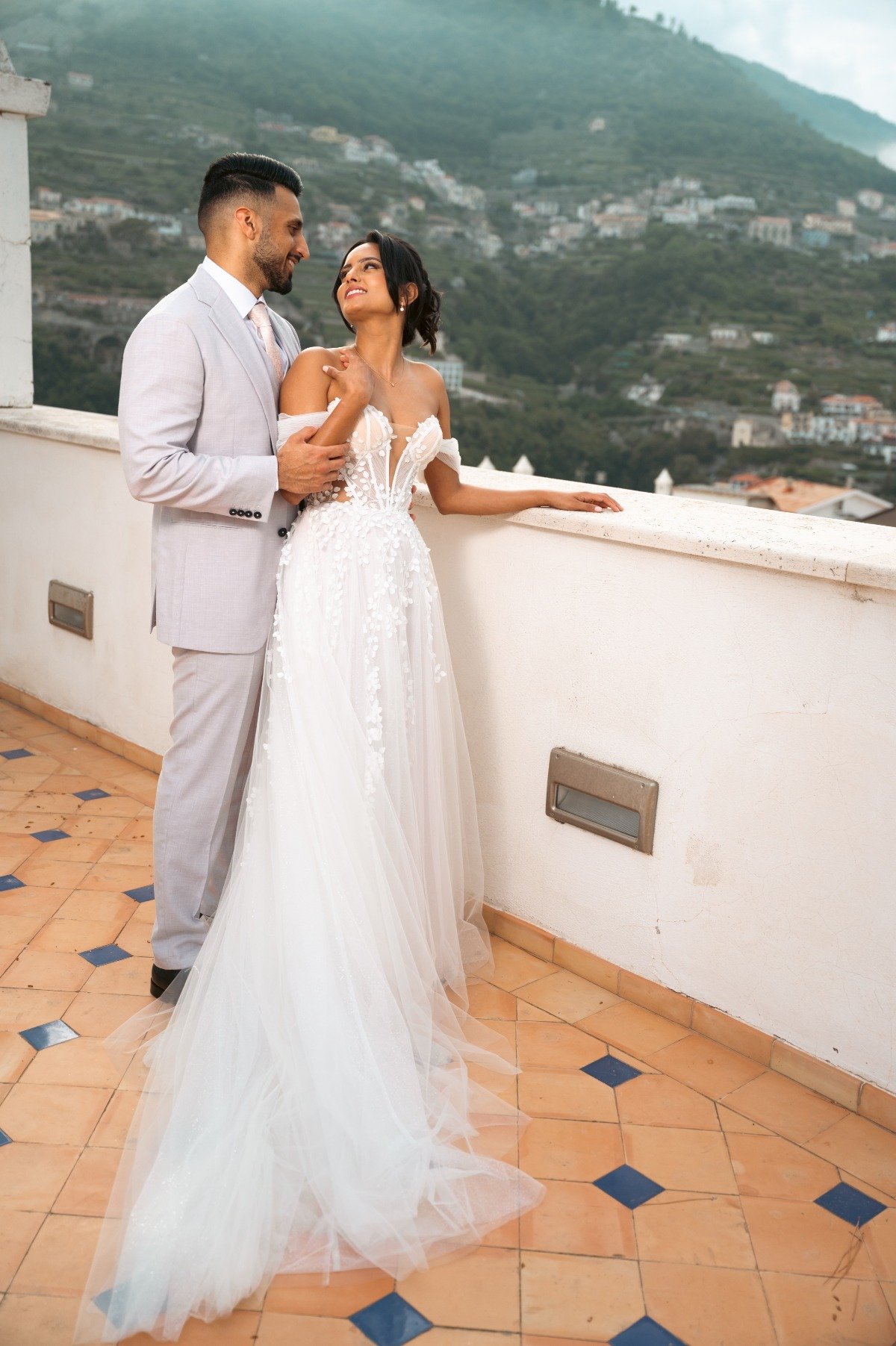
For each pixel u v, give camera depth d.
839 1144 1.96
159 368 1.96
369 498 2.12
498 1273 1.63
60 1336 1.48
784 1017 2.14
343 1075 1.85
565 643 2.41
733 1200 1.80
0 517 4.13
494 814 2.66
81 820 3.20
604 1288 1.61
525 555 2.46
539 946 2.59
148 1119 1.89
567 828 2.49
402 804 2.15
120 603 3.62
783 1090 2.11
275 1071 1.91
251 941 2.03
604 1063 2.18
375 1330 1.52
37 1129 1.90
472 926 2.50
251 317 2.14
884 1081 2.01
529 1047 2.23
